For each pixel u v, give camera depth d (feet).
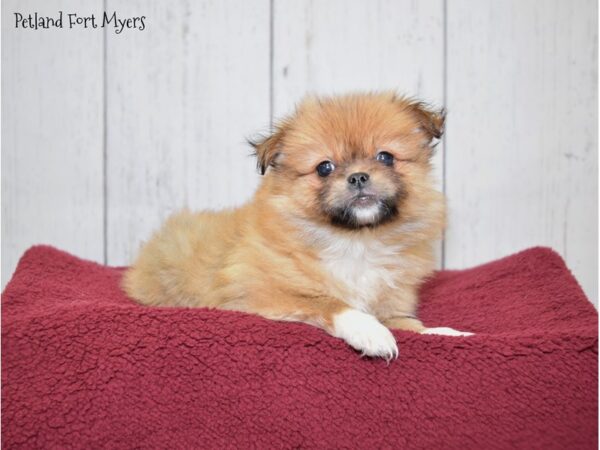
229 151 2.03
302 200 1.38
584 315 1.53
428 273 1.57
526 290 1.68
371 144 1.38
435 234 1.48
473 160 2.05
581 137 2.04
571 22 2.00
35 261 1.71
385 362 1.22
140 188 2.03
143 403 1.19
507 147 2.04
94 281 1.74
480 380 1.21
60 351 1.22
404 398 1.20
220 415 1.19
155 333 1.22
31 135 1.99
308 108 1.46
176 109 2.01
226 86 2.01
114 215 2.04
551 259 1.73
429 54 2.00
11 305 1.43
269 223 1.40
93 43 1.98
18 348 1.22
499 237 2.07
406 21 1.99
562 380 1.22
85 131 2.00
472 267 2.02
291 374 1.20
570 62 2.01
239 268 1.39
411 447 1.17
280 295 1.37
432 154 1.48
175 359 1.21
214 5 1.98
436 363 1.22
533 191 2.06
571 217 2.06
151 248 1.63
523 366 1.22
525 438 1.18
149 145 2.02
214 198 2.04
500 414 1.19
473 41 2.01
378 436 1.18
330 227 1.38
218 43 2.00
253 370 1.20
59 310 1.28
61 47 1.97
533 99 2.03
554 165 2.05
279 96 2.01
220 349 1.21
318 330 1.25
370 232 1.40
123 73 1.99
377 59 2.00
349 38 2.00
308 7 1.99
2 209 2.01
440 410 1.19
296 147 1.41
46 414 1.18
